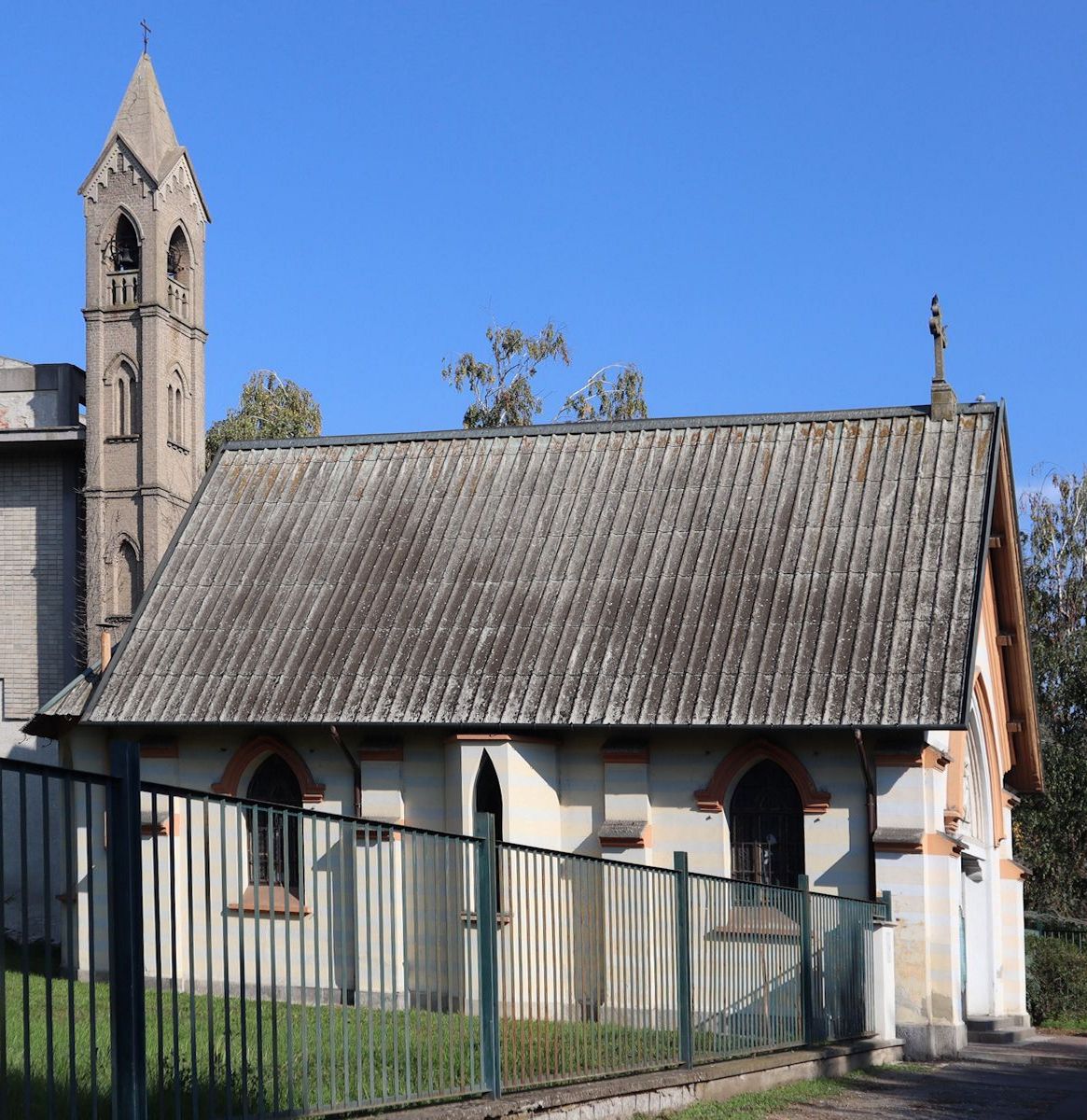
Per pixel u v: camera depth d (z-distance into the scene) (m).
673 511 32.81
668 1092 16.81
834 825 28.53
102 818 10.96
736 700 28.77
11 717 42.50
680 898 18.33
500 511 34.09
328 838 11.83
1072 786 50.97
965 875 33.50
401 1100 12.42
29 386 44.34
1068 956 38.97
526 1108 13.87
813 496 32.16
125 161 41.22
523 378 59.00
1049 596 59.78
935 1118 18.22
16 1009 13.40
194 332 42.50
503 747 29.06
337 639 32.16
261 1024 10.79
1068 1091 22.30
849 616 29.55
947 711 27.52
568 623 31.08
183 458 41.84
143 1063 9.26
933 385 32.88
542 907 15.41
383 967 12.45
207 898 10.33
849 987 24.70
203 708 31.47
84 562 42.84
